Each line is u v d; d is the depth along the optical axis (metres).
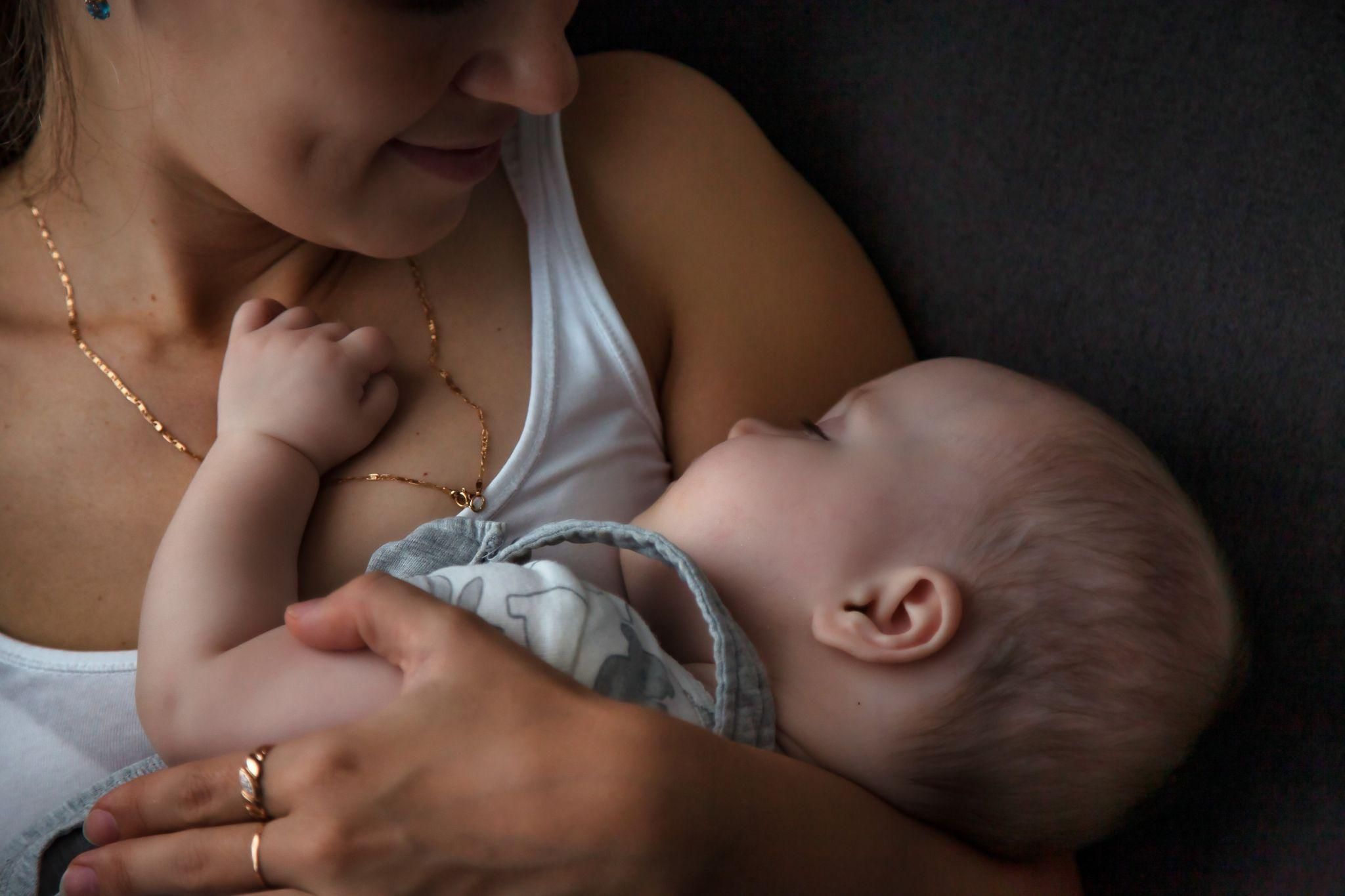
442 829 0.71
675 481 1.07
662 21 1.44
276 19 0.77
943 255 1.30
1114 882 1.12
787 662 0.94
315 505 0.95
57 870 0.88
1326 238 1.09
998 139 1.26
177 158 0.93
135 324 1.02
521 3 0.82
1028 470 0.95
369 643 0.77
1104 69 1.21
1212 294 1.14
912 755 0.91
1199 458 1.13
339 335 0.99
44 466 0.96
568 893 0.72
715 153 1.28
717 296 1.22
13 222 1.04
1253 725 1.05
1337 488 1.05
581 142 1.25
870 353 1.26
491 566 0.84
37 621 0.92
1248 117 1.14
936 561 0.93
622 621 0.85
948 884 0.88
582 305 1.11
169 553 0.86
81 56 0.91
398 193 0.93
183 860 0.73
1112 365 1.20
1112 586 0.91
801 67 1.38
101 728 0.90
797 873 0.78
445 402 1.02
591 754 0.72
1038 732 0.90
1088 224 1.21
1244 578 1.08
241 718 0.79
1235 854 1.05
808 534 0.95
